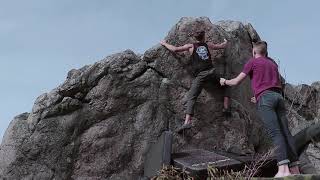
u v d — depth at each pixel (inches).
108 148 262.7
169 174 199.5
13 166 260.5
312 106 362.6
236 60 297.6
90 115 267.0
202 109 273.9
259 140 295.4
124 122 267.1
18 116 273.6
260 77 198.5
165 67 278.1
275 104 193.2
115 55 275.3
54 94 269.4
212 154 215.0
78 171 259.9
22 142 263.7
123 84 271.4
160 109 272.1
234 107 281.0
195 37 270.4
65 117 266.7
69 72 277.4
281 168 184.9
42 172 259.1
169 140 209.5
